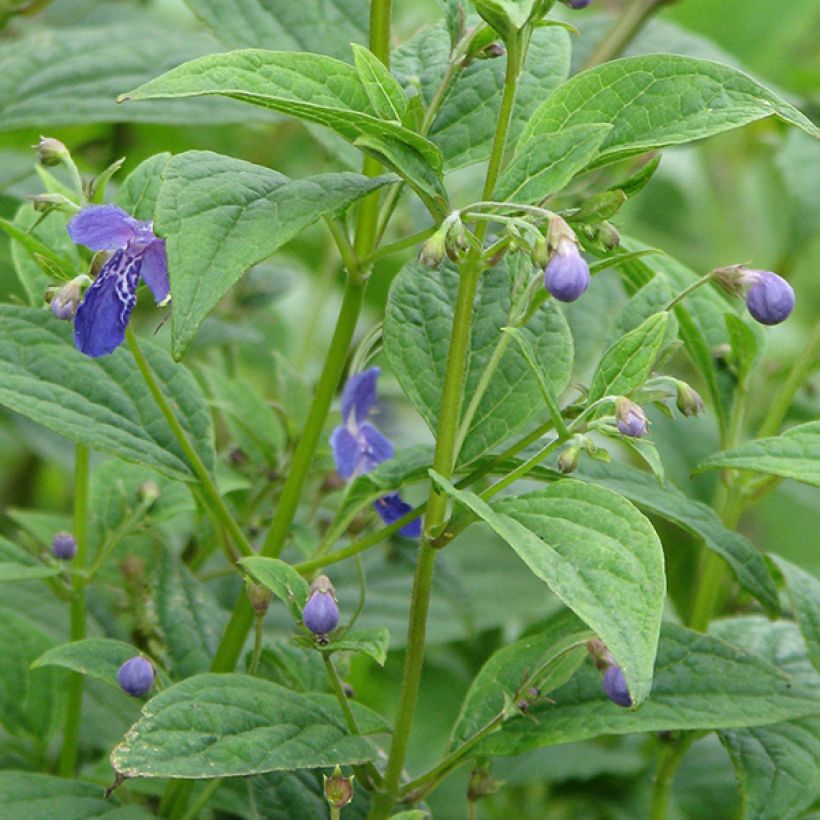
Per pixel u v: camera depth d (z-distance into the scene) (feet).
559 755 1.89
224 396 1.78
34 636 1.67
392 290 1.48
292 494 1.53
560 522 1.30
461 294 1.36
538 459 1.35
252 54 1.31
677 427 1.86
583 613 1.25
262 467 1.79
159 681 1.46
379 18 1.47
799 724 1.52
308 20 1.62
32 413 1.47
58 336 1.51
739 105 1.34
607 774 1.93
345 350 1.50
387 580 1.88
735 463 1.40
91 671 1.44
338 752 1.36
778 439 1.41
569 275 1.28
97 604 1.78
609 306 1.82
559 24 1.38
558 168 1.33
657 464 1.33
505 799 1.93
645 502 1.51
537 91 1.50
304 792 1.49
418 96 1.36
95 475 1.71
